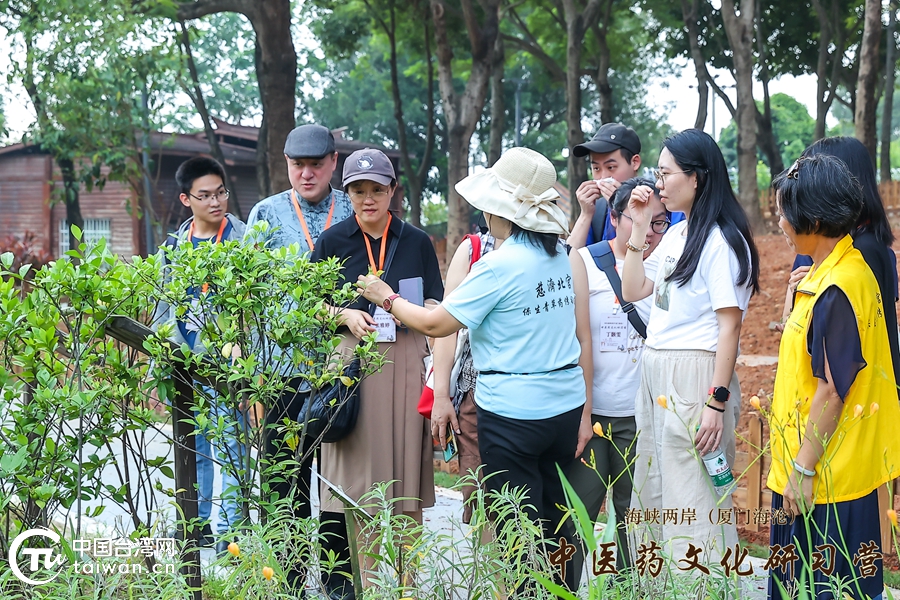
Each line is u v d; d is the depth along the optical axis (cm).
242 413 321
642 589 270
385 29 2286
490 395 334
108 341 323
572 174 1872
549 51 2848
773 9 2422
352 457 381
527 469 334
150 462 327
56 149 1463
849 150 339
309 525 303
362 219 390
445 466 711
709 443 326
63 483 311
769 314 1137
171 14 1405
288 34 1398
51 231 2698
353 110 4184
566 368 339
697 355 336
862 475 291
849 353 284
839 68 2247
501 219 336
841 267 293
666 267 348
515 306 327
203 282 310
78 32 1302
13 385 310
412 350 395
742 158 1902
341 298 332
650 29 2597
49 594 273
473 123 1736
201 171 483
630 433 388
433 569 262
